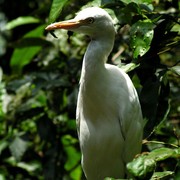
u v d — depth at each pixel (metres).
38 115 8.73
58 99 8.55
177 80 8.35
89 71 6.28
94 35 6.27
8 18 11.16
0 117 9.20
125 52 8.19
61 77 8.42
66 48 8.87
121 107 6.41
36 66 10.08
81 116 6.57
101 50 6.25
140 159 5.07
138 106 6.52
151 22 6.03
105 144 6.50
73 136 8.70
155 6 7.77
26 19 9.80
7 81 9.23
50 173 8.70
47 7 9.32
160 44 6.48
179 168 5.19
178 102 7.97
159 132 7.32
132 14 6.69
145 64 6.42
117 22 6.42
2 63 11.27
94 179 6.82
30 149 9.14
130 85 6.48
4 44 11.02
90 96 6.37
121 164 6.59
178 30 6.59
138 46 5.95
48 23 6.28
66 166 9.26
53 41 8.95
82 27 6.20
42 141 9.02
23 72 10.06
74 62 8.52
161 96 6.25
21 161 9.23
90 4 6.61
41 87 8.34
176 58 9.23
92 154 6.61
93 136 6.52
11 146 8.72
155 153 5.18
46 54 8.95
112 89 6.39
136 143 6.56
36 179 9.24
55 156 8.72
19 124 8.98
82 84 6.38
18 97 8.80
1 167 9.18
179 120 8.36
